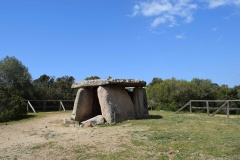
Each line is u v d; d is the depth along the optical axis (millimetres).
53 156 8195
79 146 9062
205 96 25422
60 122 15281
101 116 14086
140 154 8055
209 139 9547
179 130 11141
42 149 8961
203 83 27172
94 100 16406
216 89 27531
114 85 15195
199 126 12188
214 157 7676
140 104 15953
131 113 15250
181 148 8461
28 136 11586
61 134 11398
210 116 17266
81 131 11961
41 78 30609
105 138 10031
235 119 15234
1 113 16625
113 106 14148
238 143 8992
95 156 8023
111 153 8219
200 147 8539
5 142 10539
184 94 24812
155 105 25516
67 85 29438
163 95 25453
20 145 9781
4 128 14062
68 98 28578
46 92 27609
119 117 14172
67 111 23859
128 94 15930
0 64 26906
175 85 25359
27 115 19375
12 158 8141
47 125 14406
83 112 15438
